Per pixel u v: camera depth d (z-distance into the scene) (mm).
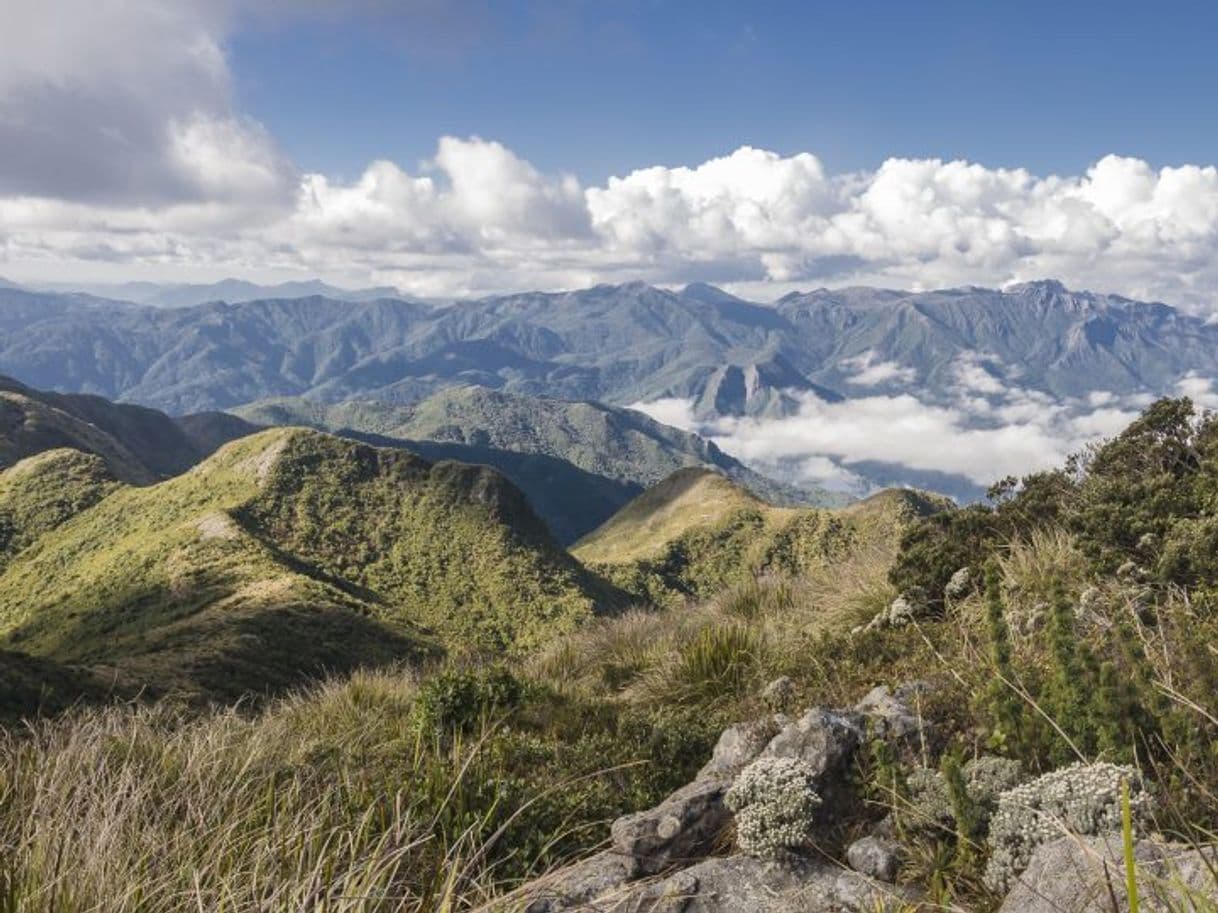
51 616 125188
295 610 92438
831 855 4008
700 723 6957
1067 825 3166
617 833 4418
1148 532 6625
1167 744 3510
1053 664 4324
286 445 175125
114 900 2771
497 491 175375
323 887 3289
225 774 4715
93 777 3830
